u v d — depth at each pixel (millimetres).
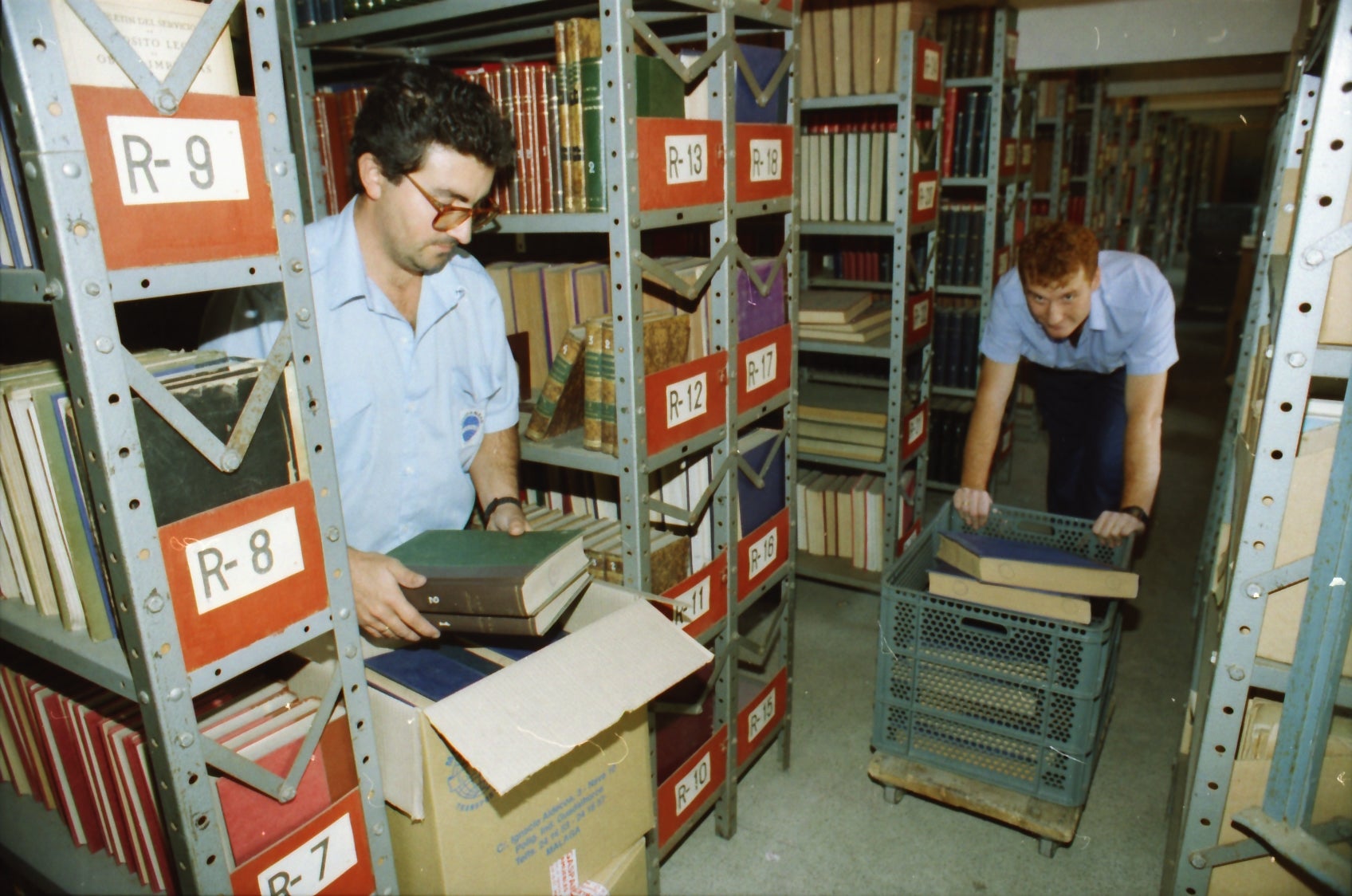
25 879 1410
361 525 1541
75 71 744
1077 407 2723
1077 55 3504
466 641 1395
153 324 1706
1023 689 1871
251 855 1015
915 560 2158
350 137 1924
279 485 970
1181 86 4941
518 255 2312
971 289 3783
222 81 868
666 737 1818
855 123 3131
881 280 3557
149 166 792
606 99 1338
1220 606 1421
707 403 1672
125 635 867
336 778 1103
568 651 1150
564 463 1635
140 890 1255
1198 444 4805
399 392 1477
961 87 3689
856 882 1889
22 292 797
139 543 825
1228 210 8430
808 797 2166
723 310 1685
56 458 949
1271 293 1193
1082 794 1870
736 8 1576
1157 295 2195
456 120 1209
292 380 967
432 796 1100
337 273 1380
